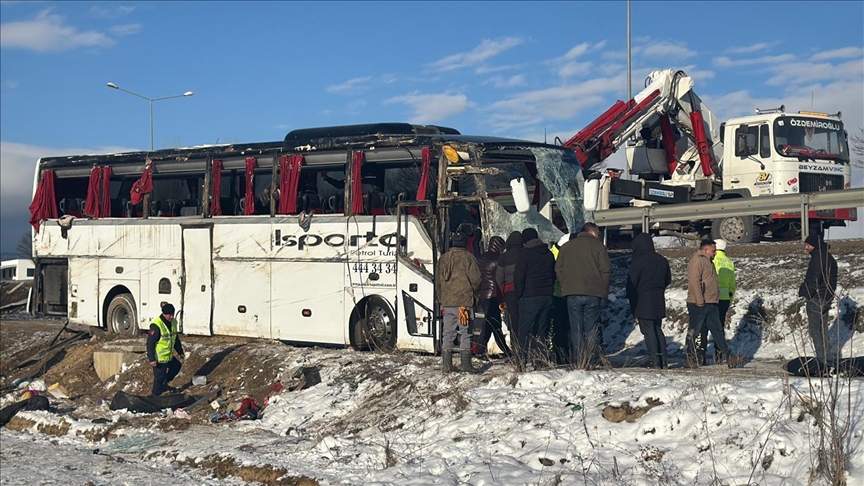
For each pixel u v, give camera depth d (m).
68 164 20.31
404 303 14.80
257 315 16.92
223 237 17.47
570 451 9.09
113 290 19.50
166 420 14.11
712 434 8.61
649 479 8.21
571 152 15.40
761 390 9.05
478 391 11.46
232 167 17.59
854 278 16.52
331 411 12.95
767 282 17.41
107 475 11.20
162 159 18.50
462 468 9.15
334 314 15.83
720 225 24.28
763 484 7.74
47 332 23.34
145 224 18.77
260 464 10.62
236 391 15.19
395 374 13.30
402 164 15.33
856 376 10.30
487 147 14.27
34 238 20.84
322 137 16.58
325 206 16.19
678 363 14.53
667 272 13.05
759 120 24.97
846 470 7.55
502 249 13.85
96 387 17.48
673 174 27.47
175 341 16.12
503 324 13.67
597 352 12.67
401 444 10.64
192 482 10.59
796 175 24.48
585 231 12.54
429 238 14.56
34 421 15.04
